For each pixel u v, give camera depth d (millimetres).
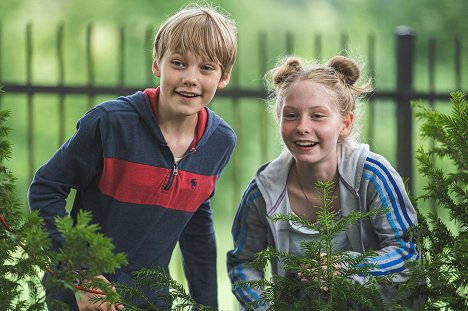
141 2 17359
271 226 3025
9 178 2309
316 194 3008
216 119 3174
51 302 2242
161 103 3033
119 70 5668
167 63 2967
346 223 2502
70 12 17234
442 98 5809
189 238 3359
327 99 2912
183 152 3076
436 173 2773
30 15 17203
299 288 2588
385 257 2785
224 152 3191
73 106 15398
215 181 3213
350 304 2680
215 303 3385
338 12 19422
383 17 18969
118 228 3072
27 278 2387
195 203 3158
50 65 16719
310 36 19078
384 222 2906
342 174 2967
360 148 3008
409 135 5777
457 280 2482
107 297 2197
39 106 15328
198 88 2963
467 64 17422
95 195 3084
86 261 2115
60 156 3031
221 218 15688
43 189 3021
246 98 5703
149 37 5711
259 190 3062
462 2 18359
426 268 2518
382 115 15891
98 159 3031
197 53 2938
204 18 2975
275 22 18969
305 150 2902
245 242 3115
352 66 3078
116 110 3016
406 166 5762
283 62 3234
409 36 5812
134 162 3020
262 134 6152
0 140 2389
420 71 17922
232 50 3037
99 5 17438
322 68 3004
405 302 2574
